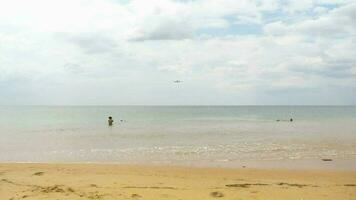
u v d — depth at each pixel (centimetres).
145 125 5300
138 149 2430
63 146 2609
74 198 948
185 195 1012
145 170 1541
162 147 2539
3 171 1425
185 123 5891
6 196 965
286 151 2298
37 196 964
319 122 6150
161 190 1068
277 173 1490
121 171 1497
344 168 1655
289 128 4619
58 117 8162
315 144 2675
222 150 2364
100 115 9431
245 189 1112
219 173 1479
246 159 1967
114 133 3794
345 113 11662
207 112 12669
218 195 1020
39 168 1542
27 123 5703
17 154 2198
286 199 996
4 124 5447
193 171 1527
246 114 10725
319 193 1074
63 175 1328
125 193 1016
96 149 2433
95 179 1244
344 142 2805
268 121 6562
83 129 4397
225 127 4850
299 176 1420
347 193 1080
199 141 2955
